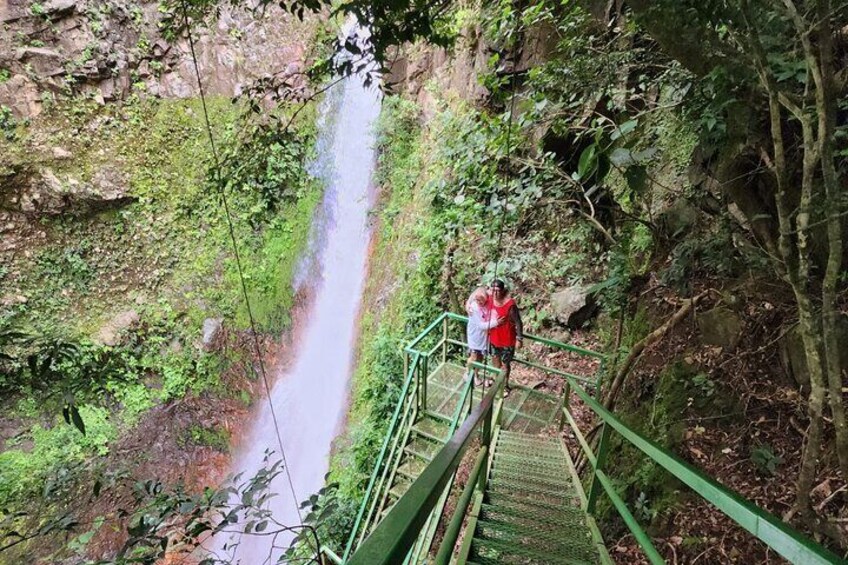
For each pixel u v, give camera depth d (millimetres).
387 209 11445
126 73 11609
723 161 4281
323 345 12867
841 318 3639
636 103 5844
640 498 4238
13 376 2885
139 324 10969
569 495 3857
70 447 9008
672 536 3824
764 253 4453
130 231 11516
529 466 4535
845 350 3584
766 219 4250
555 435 6141
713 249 4973
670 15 2438
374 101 12562
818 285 3898
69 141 10852
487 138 5547
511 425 6391
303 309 12586
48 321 10484
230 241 12047
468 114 8109
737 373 4379
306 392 12172
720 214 5082
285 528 2910
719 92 2984
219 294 11750
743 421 4121
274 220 12297
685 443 4277
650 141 5914
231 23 12484
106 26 11266
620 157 2207
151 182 11719
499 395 6250
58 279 10781
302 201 12414
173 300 11438
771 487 3604
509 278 8641
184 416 10562
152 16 11789
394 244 10711
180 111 12117
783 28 2564
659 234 5910
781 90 2670
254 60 12773
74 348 2846
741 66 2602
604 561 2621
